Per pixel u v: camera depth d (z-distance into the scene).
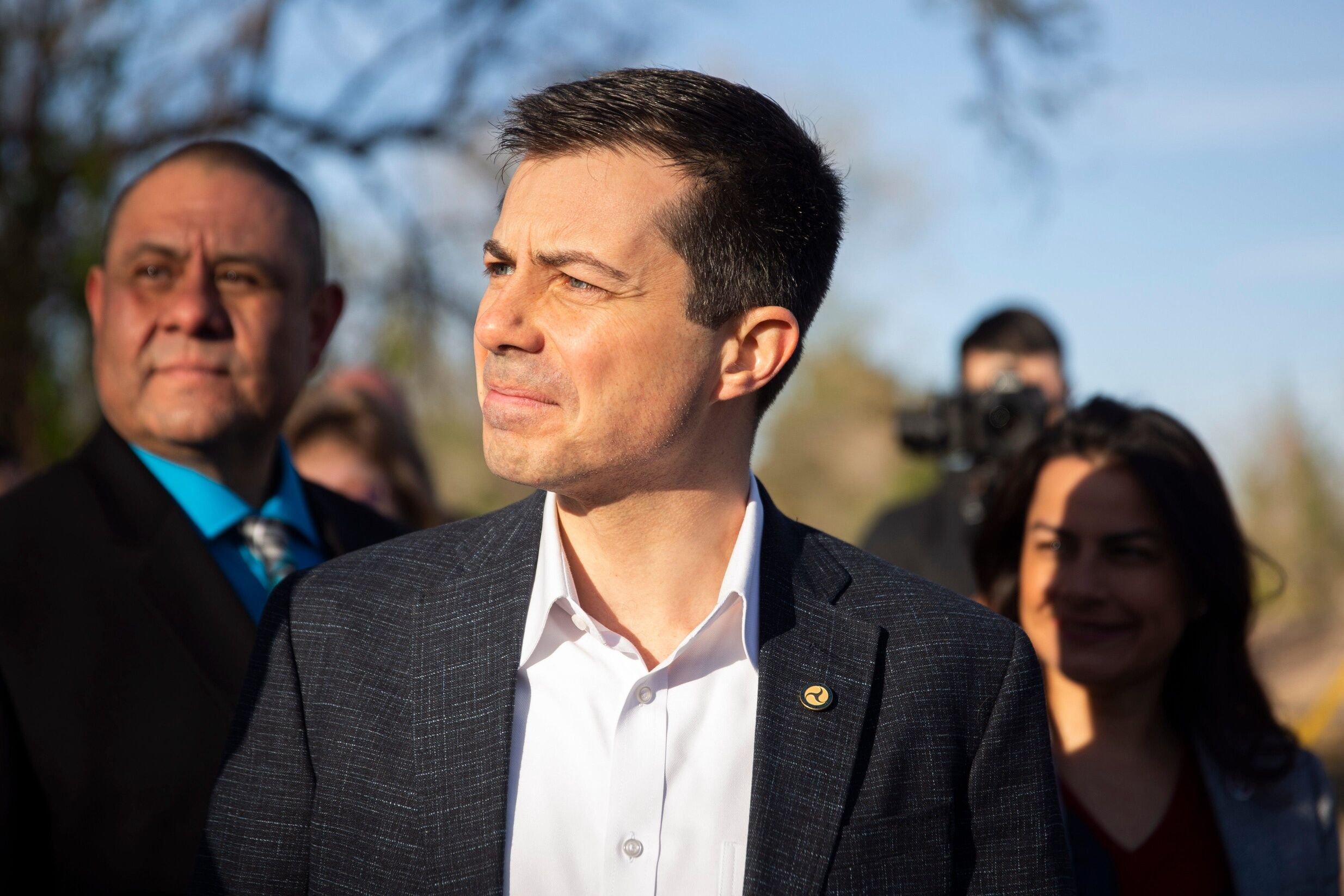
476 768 1.39
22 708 1.81
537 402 1.39
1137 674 2.19
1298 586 19.34
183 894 1.80
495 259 1.46
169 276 2.12
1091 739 2.24
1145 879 2.13
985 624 1.57
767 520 1.61
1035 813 1.50
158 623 1.94
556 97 1.44
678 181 1.41
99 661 1.88
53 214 6.59
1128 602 2.18
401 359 7.43
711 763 1.44
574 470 1.41
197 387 2.09
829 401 25.31
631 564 1.51
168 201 2.12
